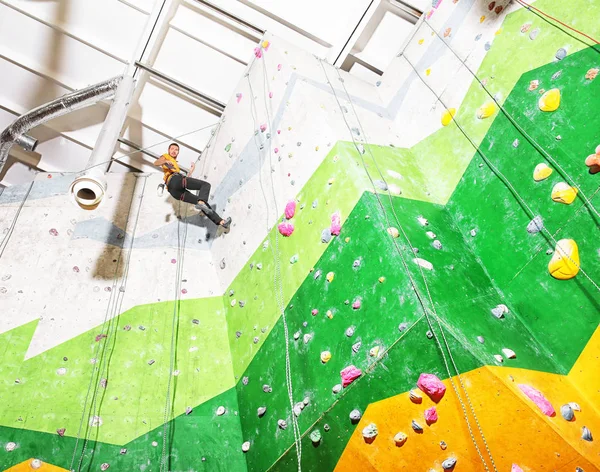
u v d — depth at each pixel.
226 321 4.39
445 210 3.89
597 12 3.27
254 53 5.45
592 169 3.03
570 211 3.08
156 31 5.28
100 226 4.86
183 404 3.76
